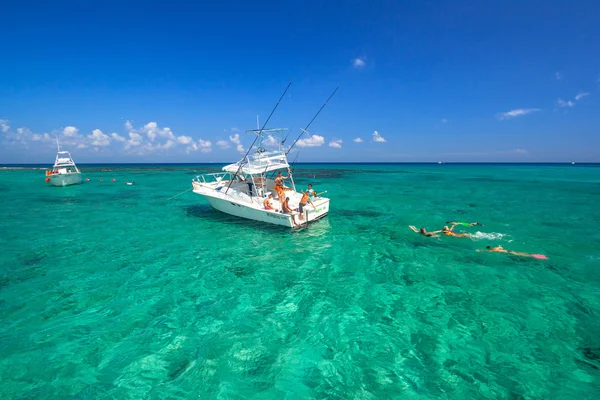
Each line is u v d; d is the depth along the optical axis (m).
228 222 15.10
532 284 8.03
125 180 42.88
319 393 4.55
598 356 5.26
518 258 9.92
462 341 5.71
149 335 5.97
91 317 6.60
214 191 15.53
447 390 4.55
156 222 15.33
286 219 12.85
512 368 5.00
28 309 6.89
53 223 15.21
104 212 18.20
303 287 8.03
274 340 5.82
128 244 11.70
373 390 4.59
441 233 13.04
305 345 5.67
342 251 10.80
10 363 5.15
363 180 43.41
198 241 12.09
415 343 5.69
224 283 8.30
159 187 33.16
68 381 4.78
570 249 10.78
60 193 27.67
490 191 29.06
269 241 12.05
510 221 15.35
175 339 5.85
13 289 7.88
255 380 4.82
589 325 6.17
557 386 4.59
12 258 10.12
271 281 8.41
